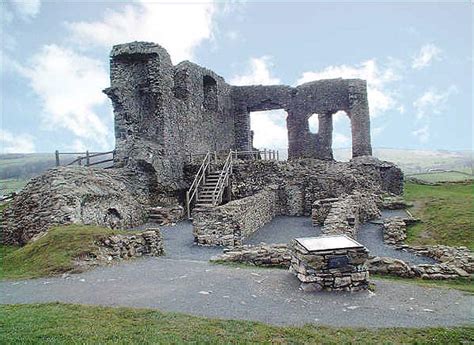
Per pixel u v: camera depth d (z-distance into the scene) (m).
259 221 22.38
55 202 17.23
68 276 11.78
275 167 27.27
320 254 10.05
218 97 35.62
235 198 26.94
